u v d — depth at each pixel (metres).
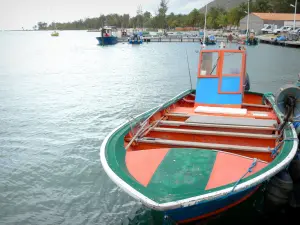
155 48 57.72
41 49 60.53
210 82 9.29
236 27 97.25
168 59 39.25
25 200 7.69
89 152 10.22
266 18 79.81
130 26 130.88
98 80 24.06
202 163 5.52
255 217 6.50
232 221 6.28
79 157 9.86
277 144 6.52
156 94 18.75
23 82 23.33
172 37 76.75
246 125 7.43
